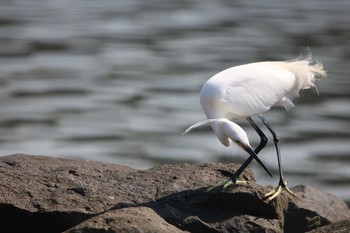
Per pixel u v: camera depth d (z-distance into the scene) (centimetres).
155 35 4100
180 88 2886
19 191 859
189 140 2227
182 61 3403
